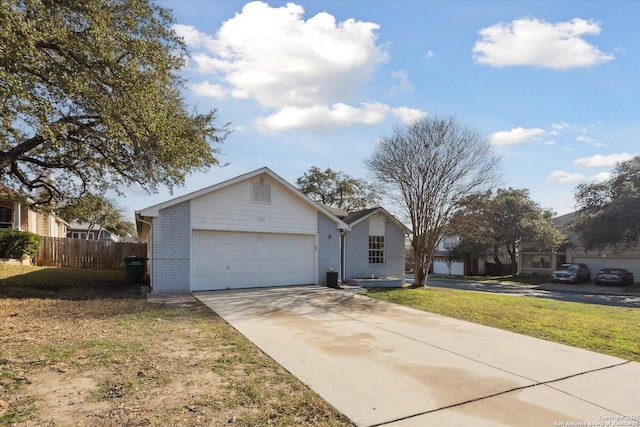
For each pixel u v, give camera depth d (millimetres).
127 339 6219
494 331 7715
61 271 16734
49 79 7453
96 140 10781
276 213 14422
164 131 9539
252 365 5145
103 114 8234
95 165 11953
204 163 12133
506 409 3949
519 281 28797
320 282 15531
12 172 12586
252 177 13820
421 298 12664
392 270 19750
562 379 4902
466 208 17703
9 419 3406
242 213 13641
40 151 11727
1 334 6410
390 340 6750
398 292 14430
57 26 7180
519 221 29453
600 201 25562
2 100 6746
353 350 6035
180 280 12414
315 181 35781
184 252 12500
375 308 10312
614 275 24391
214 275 13133
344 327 7707
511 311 10289
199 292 12375
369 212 19016
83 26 7879
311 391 4301
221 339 6426
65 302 9852
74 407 3693
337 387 4441
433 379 4793
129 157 10875
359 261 18578
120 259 20125
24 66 6801
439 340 6855
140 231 16625
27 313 8305
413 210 18047
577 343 6832
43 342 5934
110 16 8305
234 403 3916
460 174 17500
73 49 7559
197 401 3926
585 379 4922
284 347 6090
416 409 3895
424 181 17734
